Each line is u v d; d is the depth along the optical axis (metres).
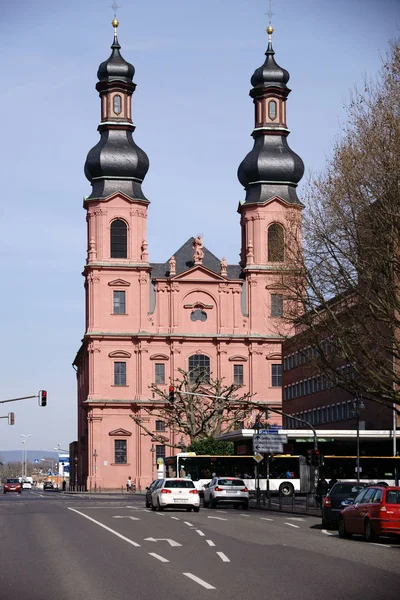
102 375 132.00
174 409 114.38
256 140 138.00
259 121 137.62
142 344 132.88
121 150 133.75
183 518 48.69
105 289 132.88
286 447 89.94
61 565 24.97
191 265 139.00
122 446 131.50
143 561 25.86
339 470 86.44
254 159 135.88
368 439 87.19
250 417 129.75
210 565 24.78
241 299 136.62
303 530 40.06
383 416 88.69
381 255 48.72
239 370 135.25
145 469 131.00
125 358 132.88
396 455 87.62
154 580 21.64
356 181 50.12
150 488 63.00
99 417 130.88
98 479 130.12
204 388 130.38
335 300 53.75
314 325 54.69
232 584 20.88
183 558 26.67
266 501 80.94
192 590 19.92
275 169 135.38
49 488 184.88
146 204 133.88
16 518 49.16
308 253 53.47
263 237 135.62
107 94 135.25
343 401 99.31
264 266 135.50
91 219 133.62
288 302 56.03
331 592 19.52
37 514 53.62
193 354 134.62
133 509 60.81
